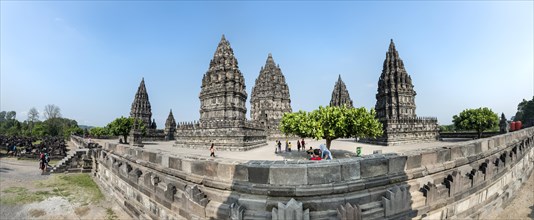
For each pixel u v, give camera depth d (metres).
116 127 59.91
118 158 17.25
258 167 7.77
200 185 9.04
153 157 12.47
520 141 18.31
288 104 96.81
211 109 51.34
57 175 24.94
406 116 59.47
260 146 50.47
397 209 8.12
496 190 13.07
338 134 26.98
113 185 17.50
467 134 51.50
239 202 7.70
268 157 29.00
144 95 89.19
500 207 13.30
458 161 11.05
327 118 26.52
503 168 14.05
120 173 16.02
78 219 13.53
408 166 9.22
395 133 45.62
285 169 7.48
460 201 10.30
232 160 9.05
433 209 9.14
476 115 46.62
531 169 21.48
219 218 7.96
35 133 95.12
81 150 28.55
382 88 63.78
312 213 7.20
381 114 64.06
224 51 53.09
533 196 15.53
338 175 7.64
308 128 27.02
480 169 12.30
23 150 38.66
